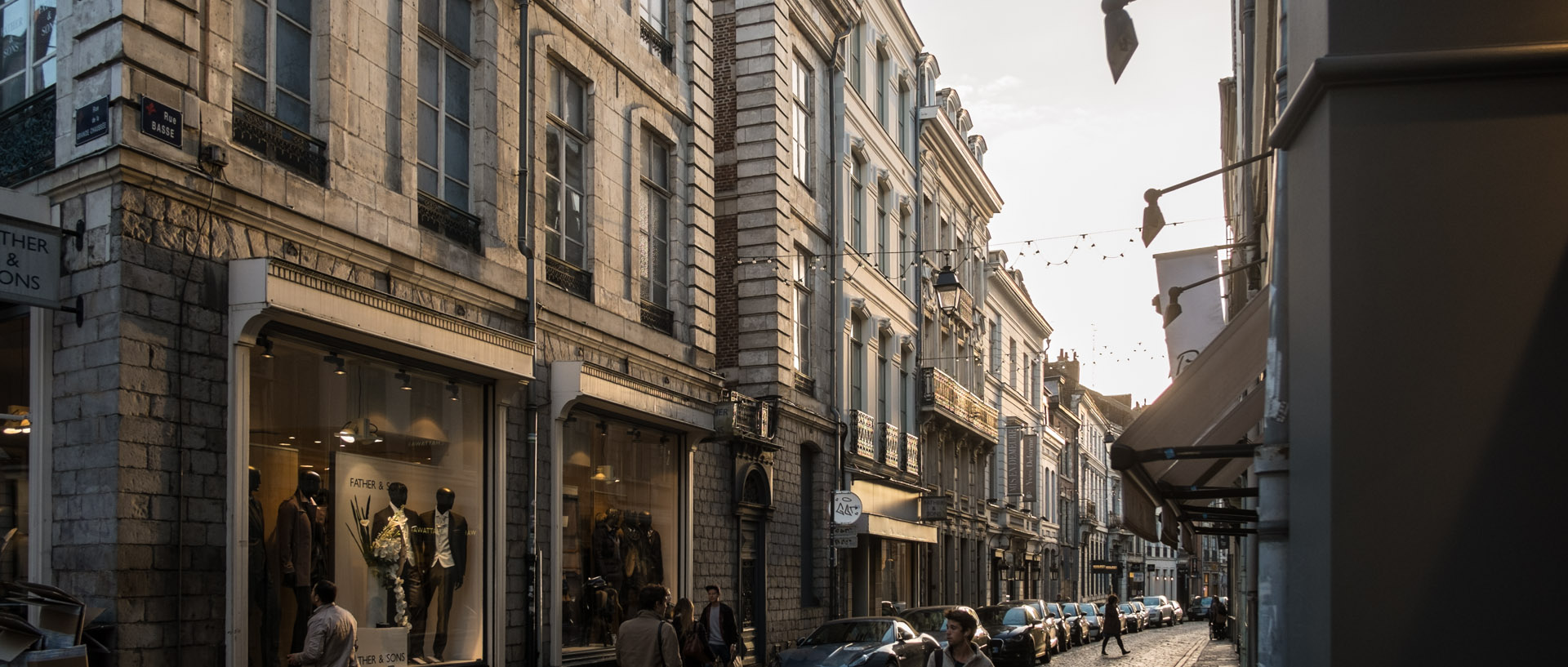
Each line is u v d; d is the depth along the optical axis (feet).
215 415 35.14
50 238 33.14
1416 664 13.26
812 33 91.30
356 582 41.06
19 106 35.50
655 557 61.57
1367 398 13.71
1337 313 13.91
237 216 36.47
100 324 32.73
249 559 36.29
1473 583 13.24
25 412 34.04
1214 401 26.73
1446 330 13.62
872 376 104.17
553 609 51.70
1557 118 13.67
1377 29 14.28
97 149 32.94
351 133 41.98
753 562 75.10
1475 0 14.05
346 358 41.06
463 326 44.70
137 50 33.40
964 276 143.33
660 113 65.00
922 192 123.54
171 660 33.06
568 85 56.65
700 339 67.31
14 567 33.71
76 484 32.68
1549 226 13.53
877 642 60.75
